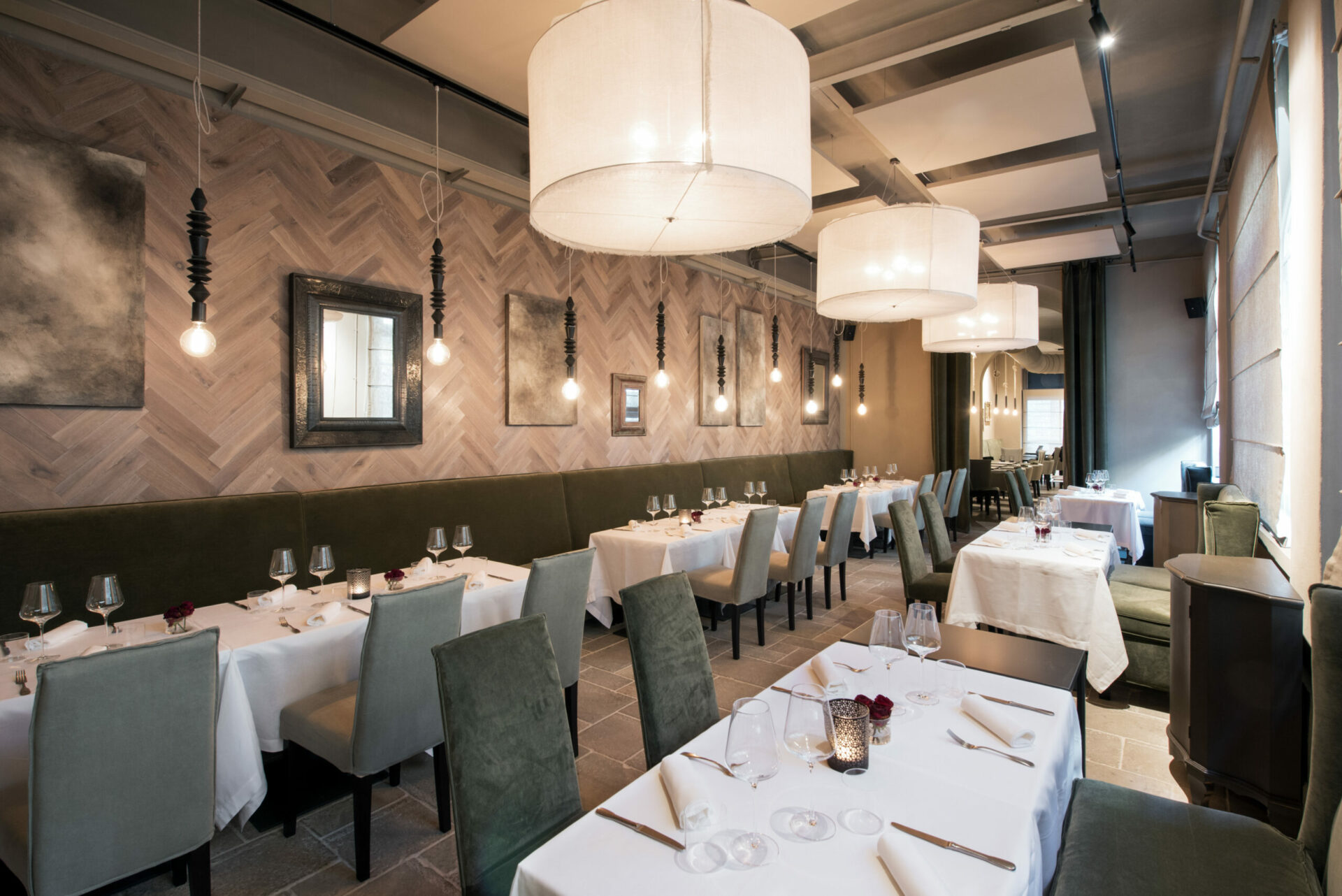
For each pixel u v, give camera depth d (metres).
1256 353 4.41
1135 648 3.55
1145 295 8.35
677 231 2.11
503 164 4.65
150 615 3.15
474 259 4.91
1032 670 2.02
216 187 3.55
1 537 2.77
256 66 3.38
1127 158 5.96
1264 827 1.63
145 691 1.64
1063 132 4.57
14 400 2.89
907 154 4.92
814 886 1.05
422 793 2.70
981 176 5.36
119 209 3.17
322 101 3.64
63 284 3.01
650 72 1.54
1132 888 1.43
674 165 1.54
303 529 3.77
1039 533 3.98
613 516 5.80
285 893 2.09
